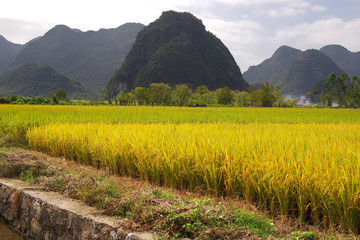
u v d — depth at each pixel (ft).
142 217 12.41
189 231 11.45
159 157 18.75
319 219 13.26
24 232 16.28
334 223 12.58
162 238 11.00
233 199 15.25
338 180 12.22
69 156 27.86
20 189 17.34
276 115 70.59
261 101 287.48
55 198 15.96
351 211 11.81
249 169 15.14
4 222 17.85
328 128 32.01
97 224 12.66
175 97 343.87
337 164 14.05
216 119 56.44
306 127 34.68
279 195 13.58
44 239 14.92
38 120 42.42
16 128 37.99
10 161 21.62
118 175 21.59
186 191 17.56
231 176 15.80
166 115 61.41
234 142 18.80
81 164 25.26
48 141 29.99
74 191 16.46
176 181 18.24
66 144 27.48
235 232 10.88
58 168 21.56
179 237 11.28
